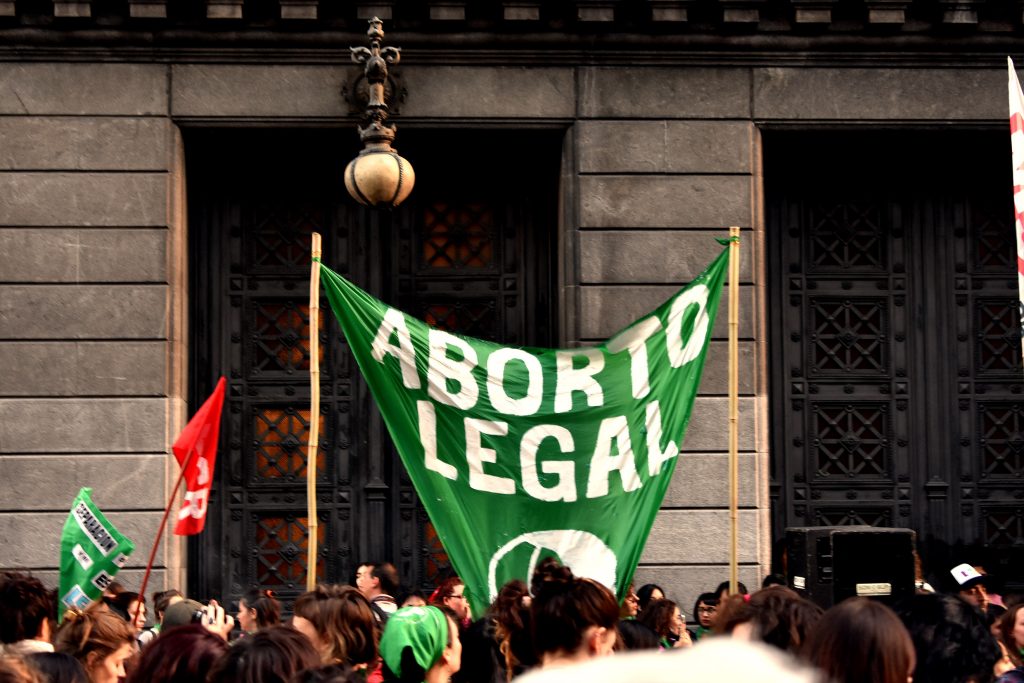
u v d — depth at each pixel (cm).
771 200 1523
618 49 1438
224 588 1455
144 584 975
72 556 934
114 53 1409
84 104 1408
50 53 1406
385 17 1412
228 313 1486
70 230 1398
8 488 1370
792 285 1514
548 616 537
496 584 846
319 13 1411
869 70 1455
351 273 1497
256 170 1499
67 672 512
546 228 1512
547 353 873
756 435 1413
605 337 1419
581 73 1439
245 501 1470
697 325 885
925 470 1504
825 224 1527
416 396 866
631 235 1430
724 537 1398
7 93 1403
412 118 1425
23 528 1366
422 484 859
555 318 1499
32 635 691
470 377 865
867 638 383
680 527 1398
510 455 861
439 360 865
